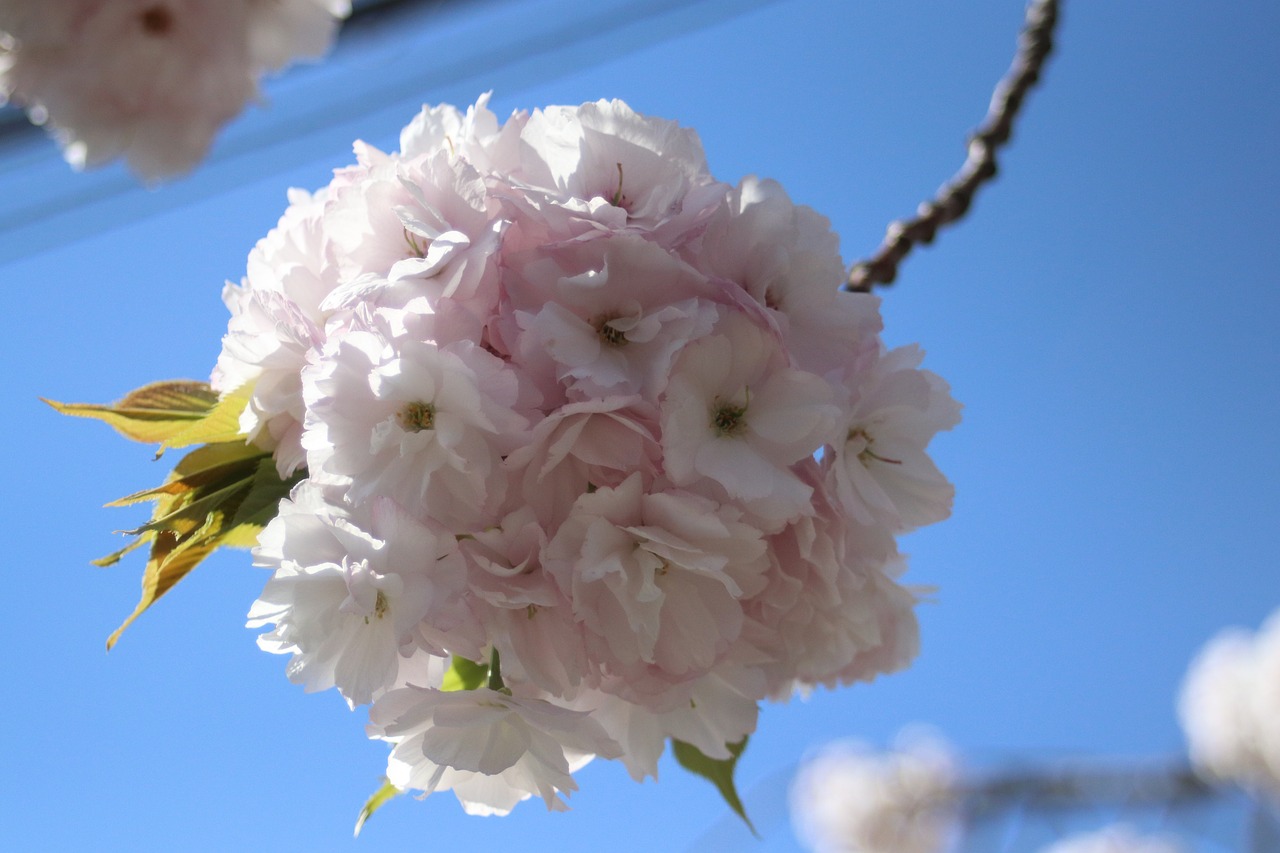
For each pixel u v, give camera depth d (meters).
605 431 0.46
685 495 0.46
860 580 0.49
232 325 0.48
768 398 0.47
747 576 0.47
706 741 0.50
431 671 0.48
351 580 0.45
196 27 0.41
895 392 0.50
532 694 0.47
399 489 0.46
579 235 0.47
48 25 0.40
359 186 0.47
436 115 0.50
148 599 0.48
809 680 0.53
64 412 0.49
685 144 0.49
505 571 0.46
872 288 0.55
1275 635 1.36
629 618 0.46
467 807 0.49
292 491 0.46
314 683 0.46
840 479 0.48
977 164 0.57
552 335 0.46
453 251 0.46
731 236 0.48
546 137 0.48
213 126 0.41
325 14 0.42
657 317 0.46
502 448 0.46
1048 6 0.58
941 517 0.51
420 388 0.46
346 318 0.47
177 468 0.49
